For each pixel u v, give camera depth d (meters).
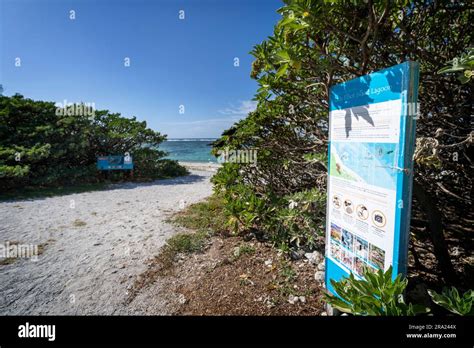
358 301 1.59
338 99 2.08
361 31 2.16
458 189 3.16
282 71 2.11
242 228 4.36
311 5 1.71
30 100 11.26
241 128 4.43
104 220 5.49
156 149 14.43
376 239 1.75
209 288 2.75
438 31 2.50
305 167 4.29
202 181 12.12
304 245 3.47
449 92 2.55
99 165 11.49
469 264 2.70
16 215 5.90
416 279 2.39
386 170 1.63
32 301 2.67
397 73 1.51
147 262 3.48
